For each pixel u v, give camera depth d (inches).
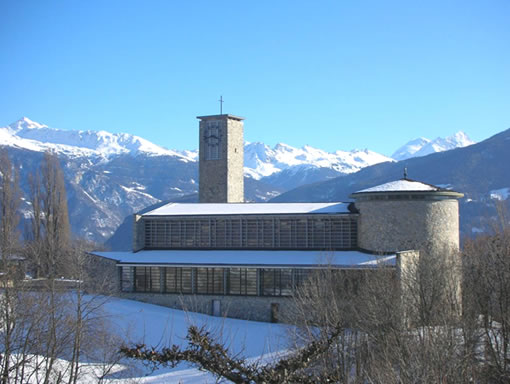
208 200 3754.9
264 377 621.9
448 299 1766.7
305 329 1578.5
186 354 613.6
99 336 1743.4
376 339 1504.7
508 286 1841.8
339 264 2320.4
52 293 1541.6
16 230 3056.1
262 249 2778.1
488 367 1566.2
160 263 2630.4
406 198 2455.7
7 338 1365.7
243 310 2536.9
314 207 2805.1
